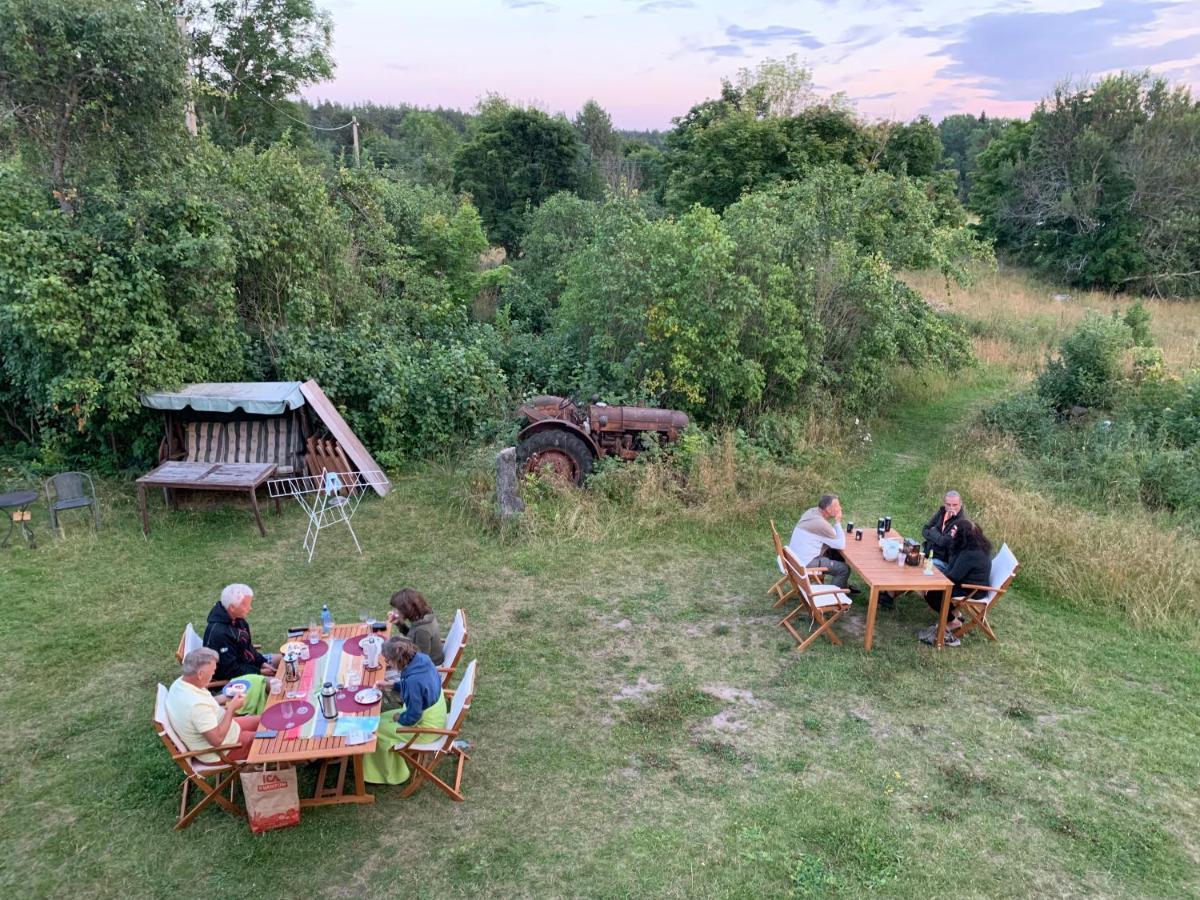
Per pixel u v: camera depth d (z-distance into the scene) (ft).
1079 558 27.73
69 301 30.04
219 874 14.56
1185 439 39.73
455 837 15.64
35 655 21.70
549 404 37.86
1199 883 14.98
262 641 22.89
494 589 26.81
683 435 36.04
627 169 143.74
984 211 125.59
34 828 15.51
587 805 16.66
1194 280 100.73
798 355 42.09
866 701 20.83
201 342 34.58
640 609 25.73
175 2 53.31
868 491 37.65
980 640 24.14
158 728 14.70
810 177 50.70
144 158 35.94
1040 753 18.75
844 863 15.20
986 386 60.39
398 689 17.16
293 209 42.24
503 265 74.64
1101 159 105.50
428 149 181.88
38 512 30.91
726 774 17.79
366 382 37.91
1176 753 18.90
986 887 14.73
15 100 33.01
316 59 74.02
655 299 40.55
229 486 29.58
